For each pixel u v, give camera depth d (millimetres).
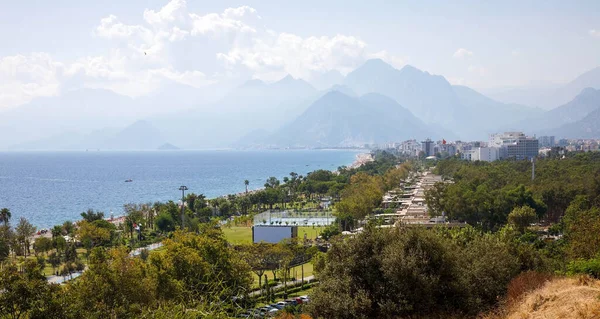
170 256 60688
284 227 118562
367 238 41250
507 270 45500
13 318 34094
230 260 69000
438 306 38344
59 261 102312
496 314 37250
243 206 187250
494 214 128250
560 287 39219
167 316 25359
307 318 39812
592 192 133625
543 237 113500
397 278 37656
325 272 43031
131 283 49344
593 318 30141
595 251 58594
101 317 42938
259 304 64438
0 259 99750
